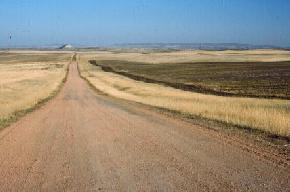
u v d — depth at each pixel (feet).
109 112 79.41
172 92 153.48
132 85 203.72
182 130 51.67
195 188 24.62
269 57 464.24
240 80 211.41
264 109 76.28
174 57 531.50
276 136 45.39
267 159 32.65
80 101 114.32
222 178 26.76
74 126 58.03
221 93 157.07
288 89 157.28
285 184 24.99
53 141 44.42
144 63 454.40
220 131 50.29
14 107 84.69
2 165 32.55
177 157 34.17
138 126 56.49
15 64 480.64
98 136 47.47
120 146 40.29
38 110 86.63
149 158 34.04
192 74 276.00
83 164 32.37
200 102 98.89
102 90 169.58
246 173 28.02
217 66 353.72
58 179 27.78
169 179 26.91
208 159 33.06
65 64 475.31
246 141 42.11
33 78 235.40
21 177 28.53
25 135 49.44
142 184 25.84
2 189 25.50
